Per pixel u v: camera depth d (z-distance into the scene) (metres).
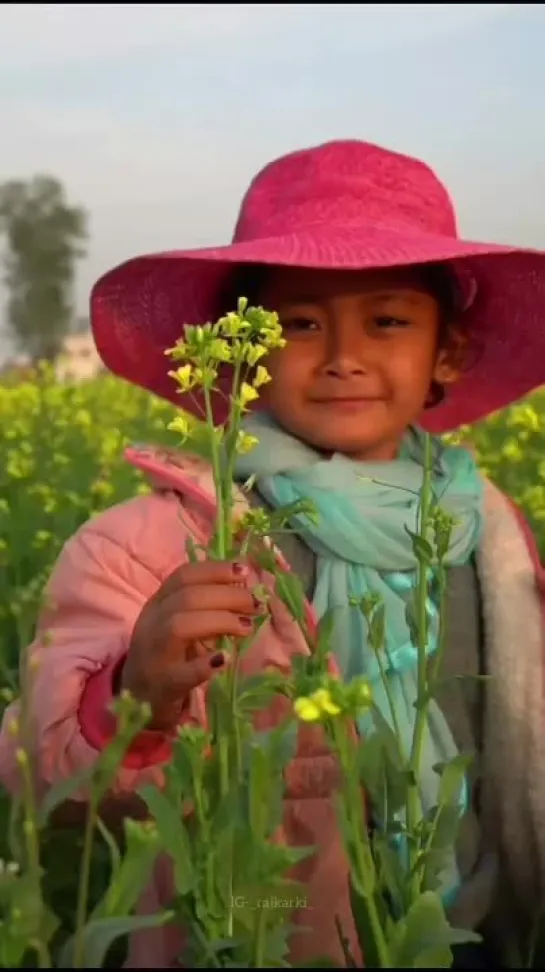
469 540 2.04
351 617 1.95
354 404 2.04
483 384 2.49
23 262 34.75
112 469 4.56
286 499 1.98
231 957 1.43
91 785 1.41
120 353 2.36
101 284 2.27
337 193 2.15
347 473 2.00
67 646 1.77
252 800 1.31
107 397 8.45
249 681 1.47
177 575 1.57
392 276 2.05
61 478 4.36
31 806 1.31
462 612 2.04
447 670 2.00
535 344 2.41
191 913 1.41
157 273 2.27
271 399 2.07
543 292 2.33
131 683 1.60
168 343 2.36
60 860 2.02
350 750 1.32
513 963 2.01
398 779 1.51
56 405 6.54
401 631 1.95
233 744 1.41
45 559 3.34
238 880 1.33
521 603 2.05
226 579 1.55
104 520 1.97
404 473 2.05
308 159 2.21
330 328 2.04
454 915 1.92
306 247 2.00
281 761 1.35
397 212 2.17
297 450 2.04
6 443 5.17
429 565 1.61
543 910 2.03
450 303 2.27
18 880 1.29
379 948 1.36
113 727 1.64
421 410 2.33
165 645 1.54
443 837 1.52
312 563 2.02
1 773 1.74
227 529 1.58
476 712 2.04
